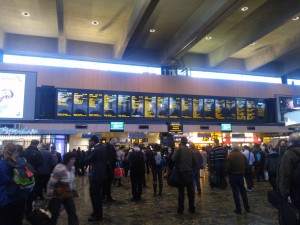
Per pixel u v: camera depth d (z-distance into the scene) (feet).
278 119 67.62
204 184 31.65
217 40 63.26
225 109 64.08
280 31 58.54
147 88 62.85
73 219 12.11
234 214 17.21
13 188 10.18
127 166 42.04
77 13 50.01
